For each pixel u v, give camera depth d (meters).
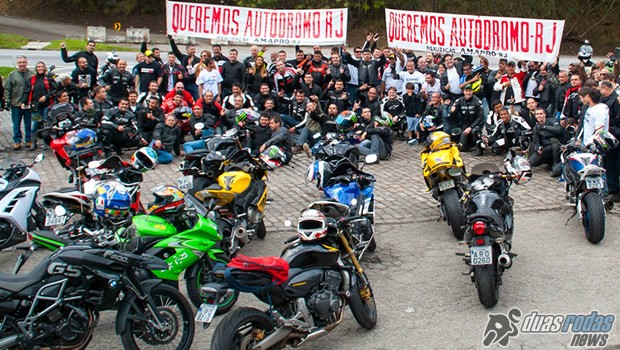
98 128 12.64
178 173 11.89
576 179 8.12
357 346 5.58
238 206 7.34
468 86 13.22
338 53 15.25
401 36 14.59
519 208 9.51
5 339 4.78
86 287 5.07
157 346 5.46
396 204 9.95
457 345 5.57
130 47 35.12
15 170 7.89
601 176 7.82
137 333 5.23
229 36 15.43
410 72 15.46
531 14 46.38
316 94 14.85
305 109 14.13
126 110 12.94
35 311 4.91
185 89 15.62
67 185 10.93
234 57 15.41
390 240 8.37
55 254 5.06
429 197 10.28
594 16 47.94
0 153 13.35
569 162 8.30
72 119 11.57
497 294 6.23
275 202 10.16
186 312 5.39
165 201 6.16
